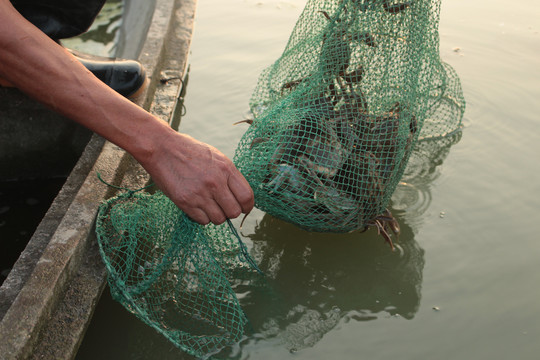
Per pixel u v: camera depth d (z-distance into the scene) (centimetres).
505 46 382
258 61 367
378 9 227
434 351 187
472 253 226
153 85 303
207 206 164
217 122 309
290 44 269
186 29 378
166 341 191
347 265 226
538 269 217
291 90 244
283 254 232
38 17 253
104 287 199
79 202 207
